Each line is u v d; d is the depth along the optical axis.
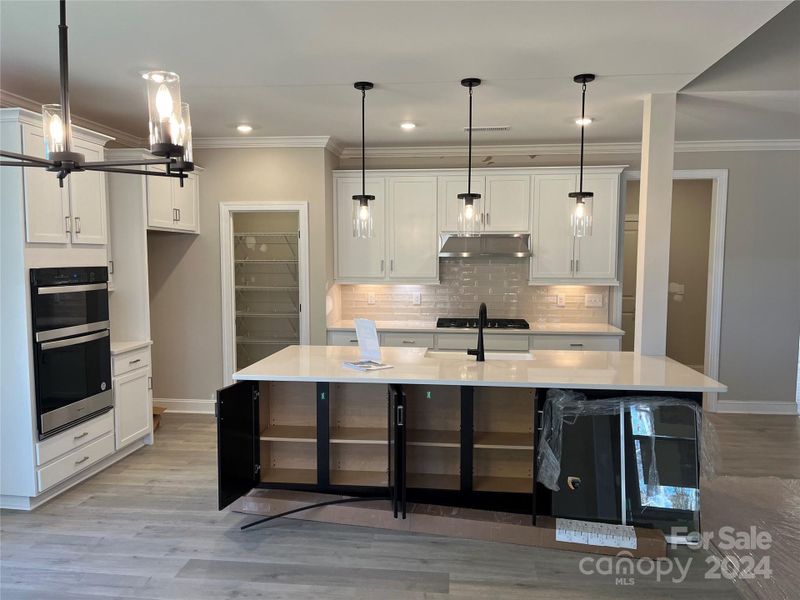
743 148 5.23
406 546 2.95
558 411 2.98
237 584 2.61
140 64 3.16
